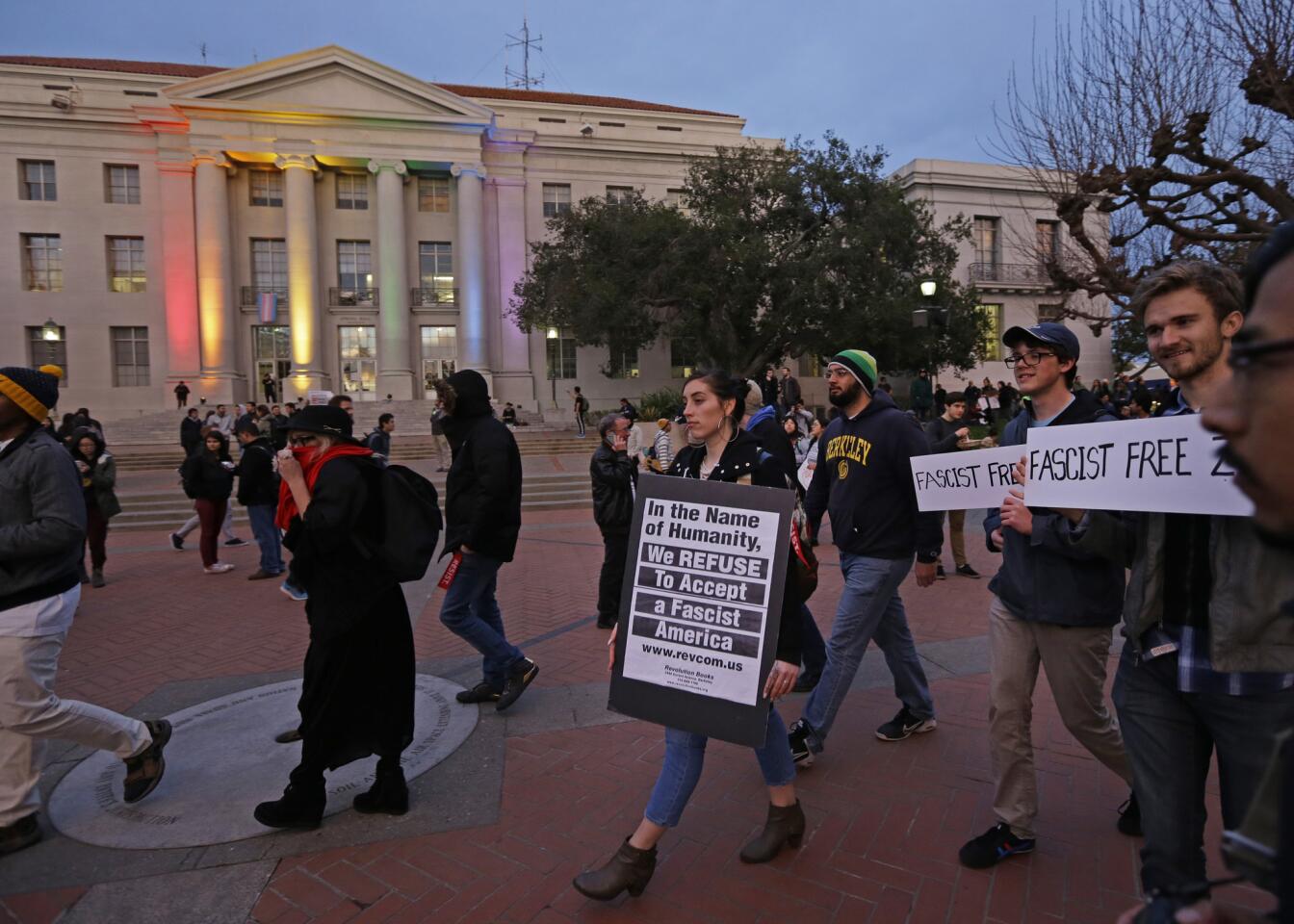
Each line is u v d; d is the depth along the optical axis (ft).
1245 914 2.52
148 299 98.99
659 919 7.89
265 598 23.88
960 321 87.40
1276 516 2.31
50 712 9.53
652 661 8.32
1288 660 5.28
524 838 9.52
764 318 86.22
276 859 9.22
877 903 8.03
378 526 9.85
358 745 9.93
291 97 98.68
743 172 89.30
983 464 8.98
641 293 84.07
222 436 28.14
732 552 8.09
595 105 122.31
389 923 8.00
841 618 11.01
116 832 9.91
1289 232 2.43
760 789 10.63
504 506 13.00
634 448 36.83
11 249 95.81
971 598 20.81
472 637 13.24
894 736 11.91
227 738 12.87
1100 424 6.34
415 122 101.40
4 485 9.29
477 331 103.81
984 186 110.93
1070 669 8.07
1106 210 29.40
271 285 103.55
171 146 97.96
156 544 36.47
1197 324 6.05
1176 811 5.88
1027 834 8.65
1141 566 6.17
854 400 11.39
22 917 8.22
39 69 98.89
